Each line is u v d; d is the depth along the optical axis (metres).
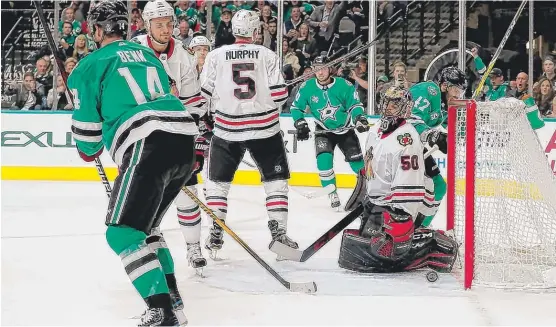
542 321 4.80
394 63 13.60
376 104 13.34
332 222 9.06
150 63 4.64
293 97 13.45
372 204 6.09
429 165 7.21
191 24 13.76
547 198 6.02
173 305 4.66
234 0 13.65
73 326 4.61
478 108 5.81
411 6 13.47
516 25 13.30
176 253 7.00
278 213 6.57
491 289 5.63
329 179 10.07
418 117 7.04
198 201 5.20
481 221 6.07
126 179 4.33
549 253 5.98
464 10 13.01
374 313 4.95
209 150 6.71
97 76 4.43
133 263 4.27
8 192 11.19
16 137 12.77
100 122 4.54
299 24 13.55
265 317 4.83
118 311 4.97
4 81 13.41
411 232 5.88
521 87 13.23
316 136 10.11
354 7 13.45
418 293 5.50
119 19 4.66
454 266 6.34
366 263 6.13
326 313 4.93
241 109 6.56
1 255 6.77
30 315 4.85
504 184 6.02
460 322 4.76
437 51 13.55
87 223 8.68
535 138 6.00
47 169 12.81
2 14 13.27
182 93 6.02
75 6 13.38
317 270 6.26
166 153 4.40
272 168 6.64
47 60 13.41
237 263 6.56
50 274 6.06
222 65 6.62
